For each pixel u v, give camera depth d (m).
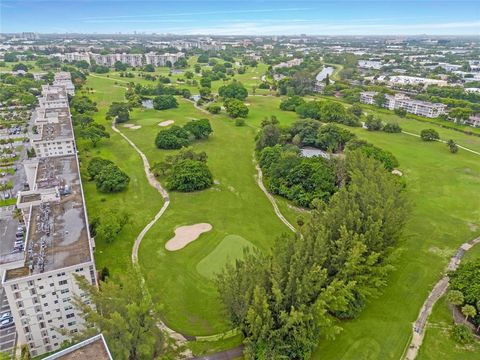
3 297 89.69
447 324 80.88
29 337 74.75
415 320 81.88
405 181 150.75
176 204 133.12
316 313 68.75
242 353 73.06
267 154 162.75
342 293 73.75
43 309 73.88
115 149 186.25
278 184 142.38
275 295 69.75
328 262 83.12
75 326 78.31
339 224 91.38
